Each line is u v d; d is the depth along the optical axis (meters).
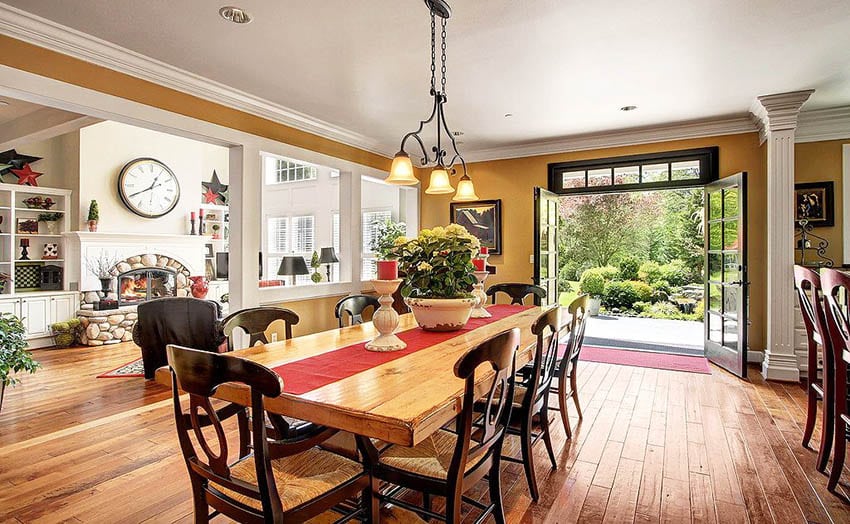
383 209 8.46
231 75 3.48
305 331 4.80
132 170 6.92
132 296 6.83
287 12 2.56
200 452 2.68
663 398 3.65
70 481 2.35
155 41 2.92
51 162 6.57
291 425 1.96
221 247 8.57
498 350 1.47
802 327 4.31
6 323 3.23
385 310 2.06
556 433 2.97
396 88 3.76
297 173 9.52
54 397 3.81
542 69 3.38
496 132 5.13
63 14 2.58
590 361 4.87
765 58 3.20
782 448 2.71
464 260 2.34
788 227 4.08
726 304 4.52
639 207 10.52
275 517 1.24
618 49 3.04
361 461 1.69
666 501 2.15
